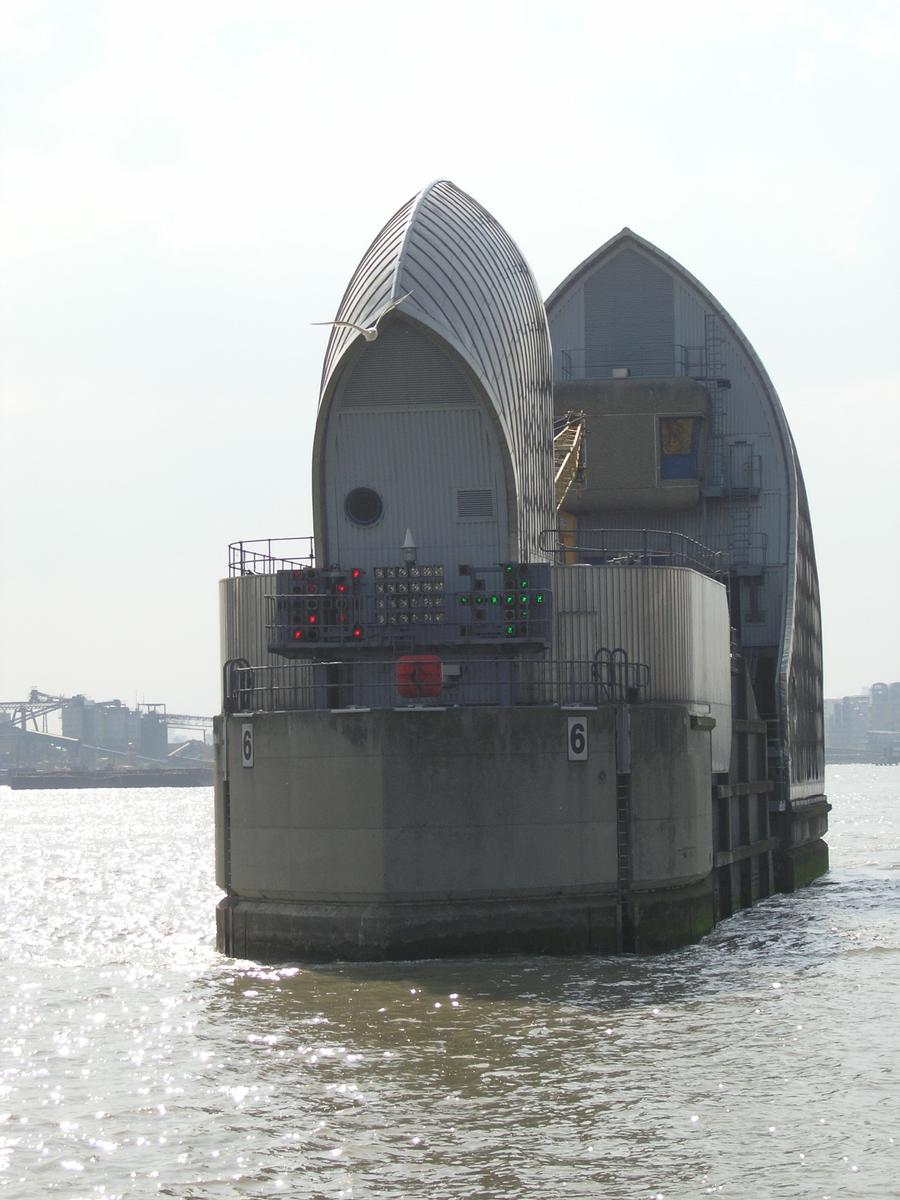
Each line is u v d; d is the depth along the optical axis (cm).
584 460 7006
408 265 4825
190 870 10250
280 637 4747
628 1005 3847
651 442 7031
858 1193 2467
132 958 5016
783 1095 3002
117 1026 3806
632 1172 2569
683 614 4994
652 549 7188
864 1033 3528
